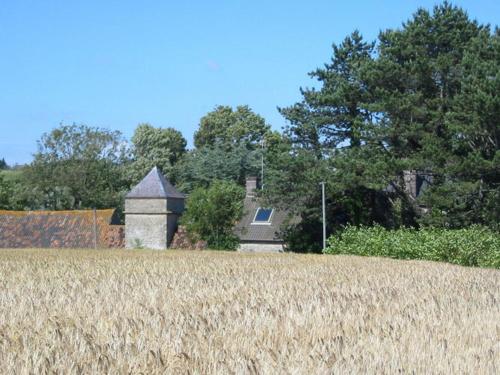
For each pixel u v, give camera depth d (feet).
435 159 144.15
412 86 157.07
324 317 39.04
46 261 98.89
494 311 44.42
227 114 359.66
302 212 171.63
